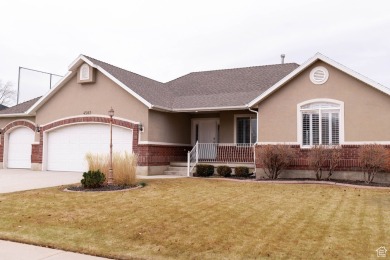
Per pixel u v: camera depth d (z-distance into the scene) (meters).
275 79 23.44
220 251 6.55
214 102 21.30
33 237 7.50
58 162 22.58
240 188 14.02
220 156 21.11
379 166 15.08
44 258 6.36
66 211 9.77
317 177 16.42
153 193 12.66
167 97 22.91
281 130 17.56
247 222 8.47
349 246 6.72
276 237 7.30
